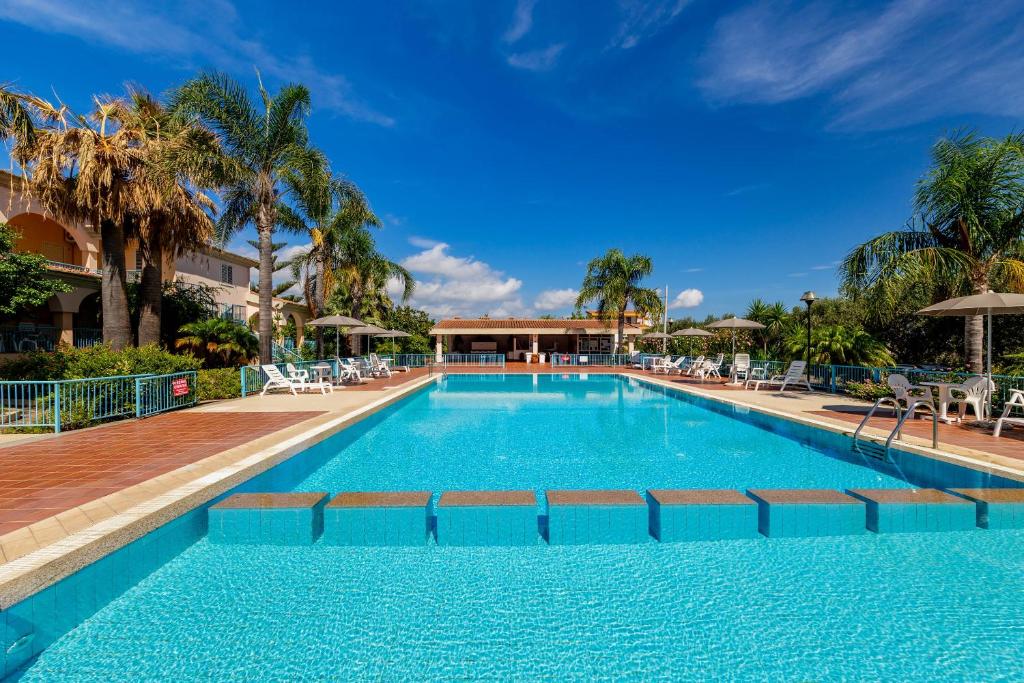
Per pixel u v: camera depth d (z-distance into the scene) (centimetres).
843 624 328
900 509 461
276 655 299
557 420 1147
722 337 3206
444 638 313
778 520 456
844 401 1241
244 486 561
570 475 674
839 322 2684
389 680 277
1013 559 412
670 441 898
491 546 442
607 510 448
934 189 1055
